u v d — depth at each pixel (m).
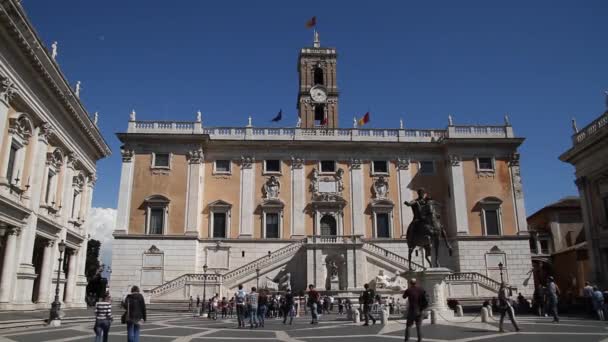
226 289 43.03
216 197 50.66
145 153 50.19
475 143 51.94
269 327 21.92
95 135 39.56
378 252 45.62
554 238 59.66
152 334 18.33
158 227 48.53
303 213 50.53
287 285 41.28
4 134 24.66
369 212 51.06
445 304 21.70
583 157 38.69
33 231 28.12
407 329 13.94
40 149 29.08
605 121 35.75
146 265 47.22
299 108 61.78
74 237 37.03
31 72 26.62
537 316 27.17
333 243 44.12
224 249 48.69
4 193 24.70
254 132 52.41
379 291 42.00
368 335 16.67
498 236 49.66
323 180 51.53
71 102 32.78
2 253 26.12
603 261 36.94
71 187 35.22
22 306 26.42
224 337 17.08
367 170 52.31
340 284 43.59
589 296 26.86
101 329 13.34
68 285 37.09
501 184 51.50
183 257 47.50
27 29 24.45
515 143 52.09
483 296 43.59
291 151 52.25
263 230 49.69
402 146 52.66
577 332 16.95
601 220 37.12
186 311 38.34
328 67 62.53
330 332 18.39
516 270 49.03
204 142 50.94
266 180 51.28
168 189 49.31
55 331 19.47
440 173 52.81
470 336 15.67
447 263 50.19
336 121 60.69
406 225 50.84
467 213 50.47
